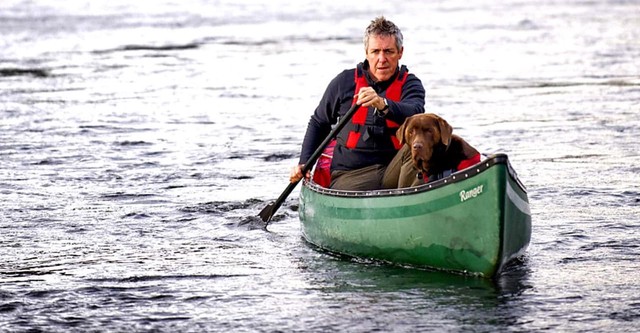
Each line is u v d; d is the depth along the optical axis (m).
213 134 18.61
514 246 9.62
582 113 20.56
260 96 23.56
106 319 8.80
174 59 31.33
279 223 12.32
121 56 32.12
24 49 34.03
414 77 10.59
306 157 11.23
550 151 16.59
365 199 10.16
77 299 9.34
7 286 9.73
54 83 25.73
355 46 34.94
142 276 10.03
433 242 9.62
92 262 10.56
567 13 49.00
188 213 12.78
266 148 17.22
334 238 10.72
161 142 17.80
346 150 10.79
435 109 21.41
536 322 8.52
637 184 13.94
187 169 15.54
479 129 18.89
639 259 10.37
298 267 10.29
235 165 15.85
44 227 12.08
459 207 9.31
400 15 48.88
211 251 10.98
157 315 8.89
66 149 17.09
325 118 11.10
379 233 10.08
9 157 16.39
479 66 28.92
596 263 10.22
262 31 41.09
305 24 44.44
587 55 31.28
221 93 24.05
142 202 13.38
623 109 21.00
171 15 49.53
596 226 11.73
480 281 9.58
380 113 10.21
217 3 58.84
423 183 9.81
